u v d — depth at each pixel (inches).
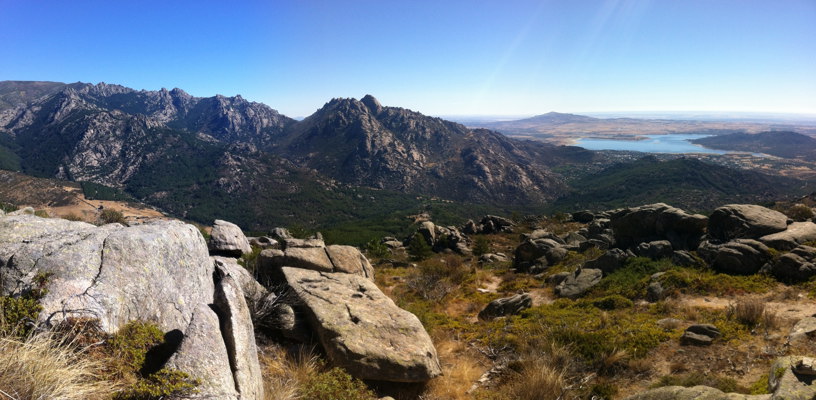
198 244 263.1
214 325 193.5
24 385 120.6
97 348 154.5
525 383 285.9
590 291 593.6
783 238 543.5
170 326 197.2
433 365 299.6
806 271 464.4
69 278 167.8
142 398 143.8
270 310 321.4
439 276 825.5
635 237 782.5
